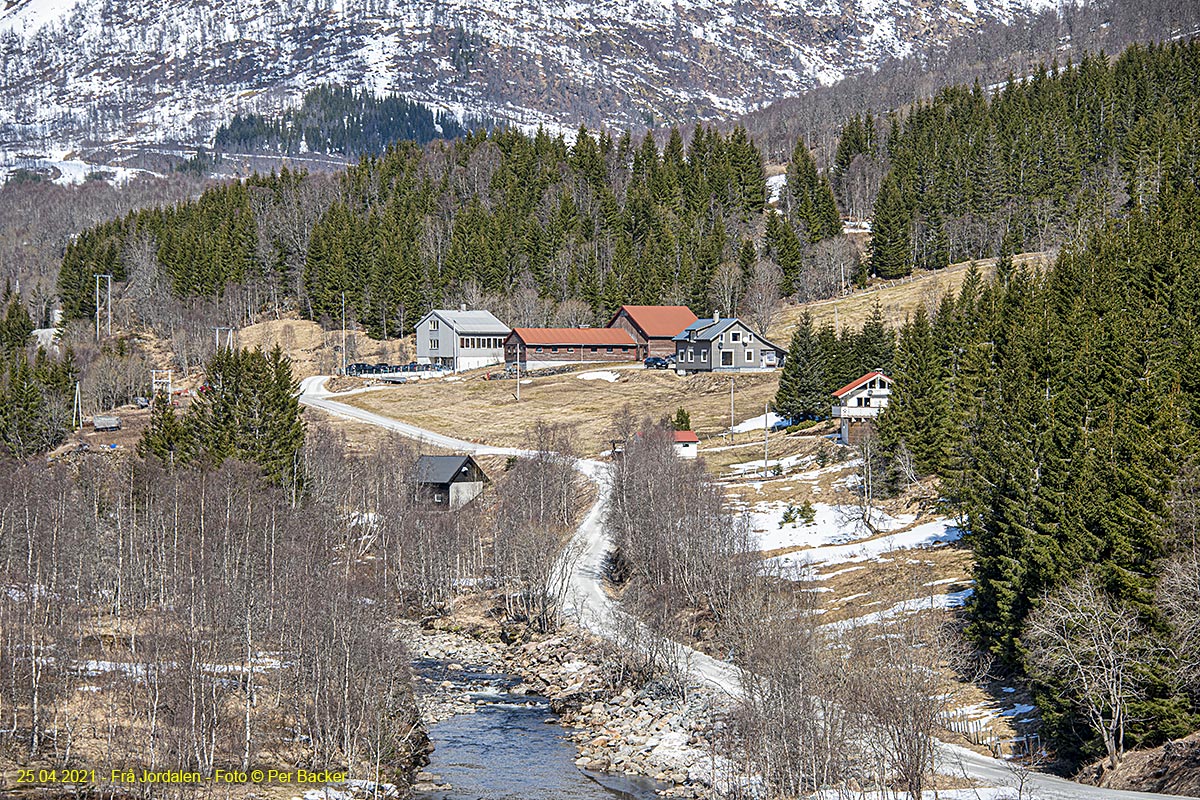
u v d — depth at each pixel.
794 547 99.06
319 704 61.56
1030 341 91.56
